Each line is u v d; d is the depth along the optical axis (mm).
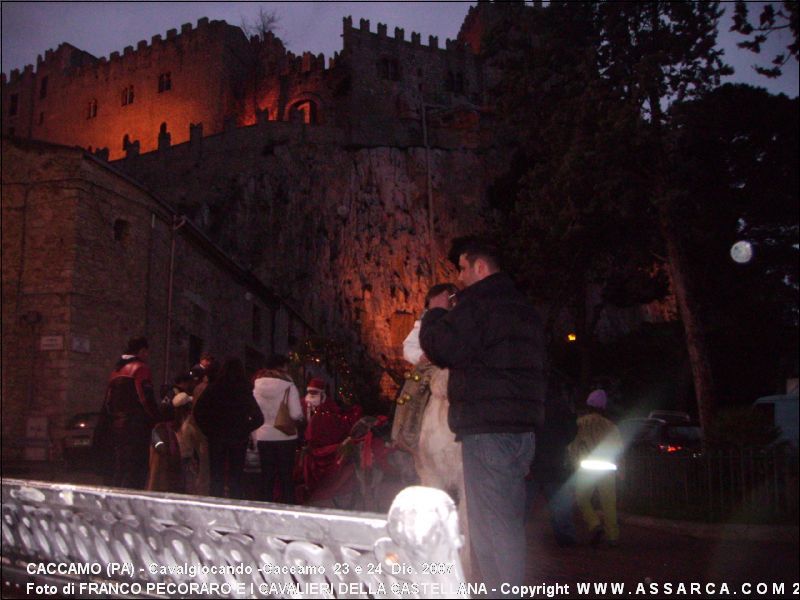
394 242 70062
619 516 11844
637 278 32156
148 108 78312
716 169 25469
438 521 1921
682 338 43844
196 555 2436
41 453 15711
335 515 2092
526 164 51406
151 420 7465
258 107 75562
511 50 24078
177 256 21062
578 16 22156
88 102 82125
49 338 16344
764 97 24828
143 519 2545
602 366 49281
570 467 8195
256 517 2266
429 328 3805
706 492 11859
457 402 3734
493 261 4145
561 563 7273
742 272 29391
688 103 20406
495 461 3613
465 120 74688
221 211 62062
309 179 67438
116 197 18141
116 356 17750
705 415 20984
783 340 37031
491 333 3723
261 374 8578
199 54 77000
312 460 8945
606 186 20812
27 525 2979
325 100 74000
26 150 17234
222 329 25078
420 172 72438
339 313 65750
